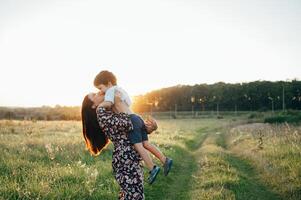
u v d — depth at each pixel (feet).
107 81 19.11
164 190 38.34
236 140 92.17
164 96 557.74
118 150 18.22
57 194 28.04
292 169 41.42
